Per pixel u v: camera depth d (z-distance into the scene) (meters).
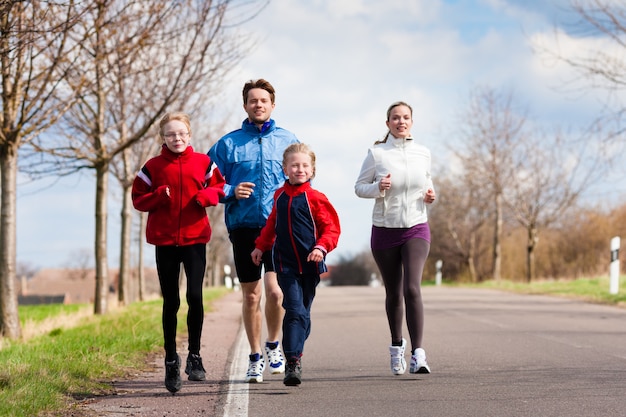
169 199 7.58
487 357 10.43
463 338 12.72
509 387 8.05
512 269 54.84
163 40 15.46
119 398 7.68
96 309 20.23
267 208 8.59
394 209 8.91
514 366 9.57
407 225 8.88
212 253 53.50
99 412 6.97
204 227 7.82
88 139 19.97
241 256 8.65
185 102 17.38
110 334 12.55
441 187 54.53
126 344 11.17
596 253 47.41
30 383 7.47
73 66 14.54
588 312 17.92
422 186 9.00
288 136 8.90
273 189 8.63
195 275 7.75
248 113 8.80
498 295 26.05
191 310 7.79
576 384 8.18
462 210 54.59
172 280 7.76
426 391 7.90
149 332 12.91
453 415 6.72
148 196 7.57
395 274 9.02
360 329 14.57
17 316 14.95
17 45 11.30
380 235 8.97
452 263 60.31
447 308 19.45
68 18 12.05
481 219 54.25
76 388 7.96
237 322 16.75
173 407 7.25
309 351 11.39
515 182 44.25
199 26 15.45
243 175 8.62
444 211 56.00
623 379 8.45
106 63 16.39
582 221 47.88
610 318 16.28
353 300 24.59
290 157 8.00
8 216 14.85
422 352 8.68
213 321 16.97
